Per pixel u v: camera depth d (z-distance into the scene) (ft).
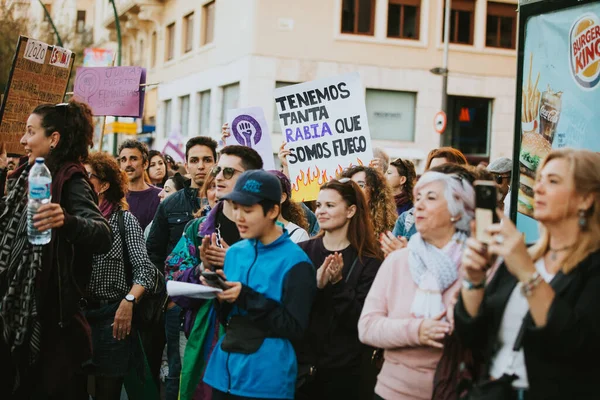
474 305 10.82
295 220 19.02
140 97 32.35
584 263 10.49
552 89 16.52
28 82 19.62
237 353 14.30
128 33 124.77
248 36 85.15
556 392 10.25
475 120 93.71
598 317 10.18
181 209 22.41
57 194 15.57
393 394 12.59
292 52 85.61
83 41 109.50
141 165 27.66
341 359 15.38
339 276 15.07
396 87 89.20
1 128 19.16
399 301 12.78
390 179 24.94
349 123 23.68
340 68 87.25
